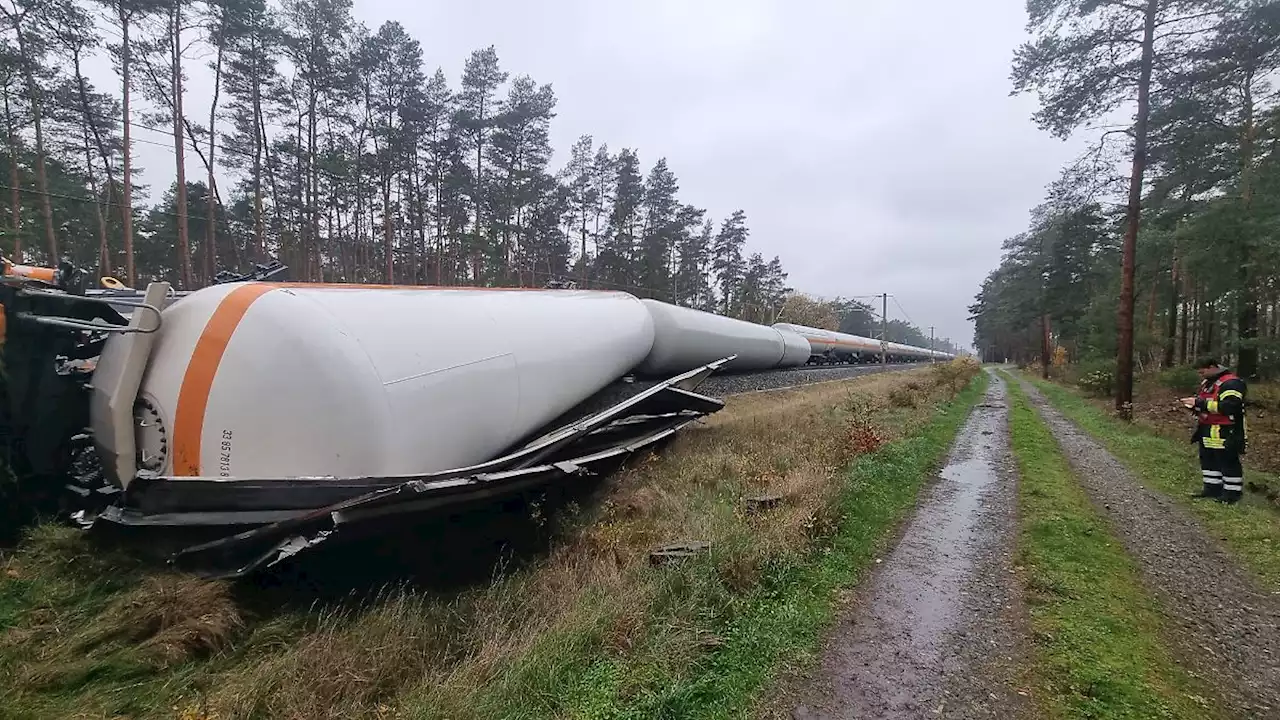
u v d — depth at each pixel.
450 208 31.92
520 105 31.64
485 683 3.63
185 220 21.95
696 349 11.94
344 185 27.95
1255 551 6.17
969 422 16.23
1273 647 4.29
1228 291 17.55
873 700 3.59
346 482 4.42
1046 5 15.98
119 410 4.66
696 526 6.15
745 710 3.46
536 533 6.55
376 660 3.96
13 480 4.89
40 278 6.10
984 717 3.43
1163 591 5.23
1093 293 35.06
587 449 8.02
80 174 26.31
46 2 18.72
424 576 5.55
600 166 41.47
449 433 5.32
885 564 5.73
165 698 3.49
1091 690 3.67
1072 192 18.59
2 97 20.64
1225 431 8.08
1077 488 8.82
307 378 4.61
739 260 57.19
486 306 6.50
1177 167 18.38
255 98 25.14
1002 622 4.57
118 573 4.60
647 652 3.86
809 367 29.70
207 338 4.72
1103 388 25.36
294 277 27.77
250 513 4.48
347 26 26.08
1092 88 15.82
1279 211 14.09
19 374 5.01
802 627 4.41
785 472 8.52
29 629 3.94
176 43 21.53
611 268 41.47
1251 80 16.78
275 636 4.19
